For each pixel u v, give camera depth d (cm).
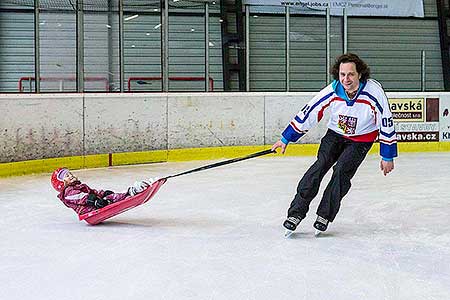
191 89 1270
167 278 418
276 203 704
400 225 590
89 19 1140
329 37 1346
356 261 462
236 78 1308
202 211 655
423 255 480
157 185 555
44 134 997
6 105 945
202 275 425
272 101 1252
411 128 1322
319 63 1353
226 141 1219
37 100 987
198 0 1275
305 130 532
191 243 516
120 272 432
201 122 1194
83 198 575
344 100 511
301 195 533
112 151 1093
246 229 570
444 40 1487
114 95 1093
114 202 579
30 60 1130
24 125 968
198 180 890
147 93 1134
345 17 1355
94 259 466
